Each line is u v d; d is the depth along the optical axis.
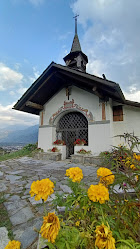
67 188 2.60
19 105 6.56
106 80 4.27
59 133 6.99
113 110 5.82
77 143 5.77
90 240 0.76
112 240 0.62
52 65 5.46
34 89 6.05
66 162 5.53
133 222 0.91
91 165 4.85
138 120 5.27
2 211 1.83
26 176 3.51
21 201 2.12
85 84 5.73
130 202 0.95
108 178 1.12
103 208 1.00
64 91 6.66
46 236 0.69
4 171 4.07
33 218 1.66
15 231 1.42
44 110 7.20
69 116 6.88
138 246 0.68
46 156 6.21
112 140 5.26
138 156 1.14
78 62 8.60
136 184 0.95
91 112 5.70
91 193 0.95
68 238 0.79
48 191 0.91
